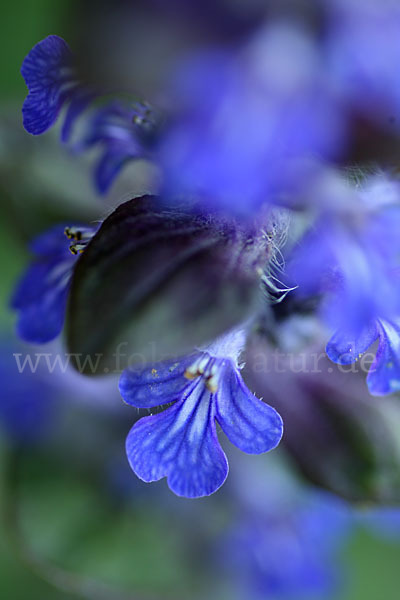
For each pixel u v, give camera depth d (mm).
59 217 104
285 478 120
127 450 84
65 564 115
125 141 85
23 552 115
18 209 104
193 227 78
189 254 77
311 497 122
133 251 77
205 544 119
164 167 75
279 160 72
